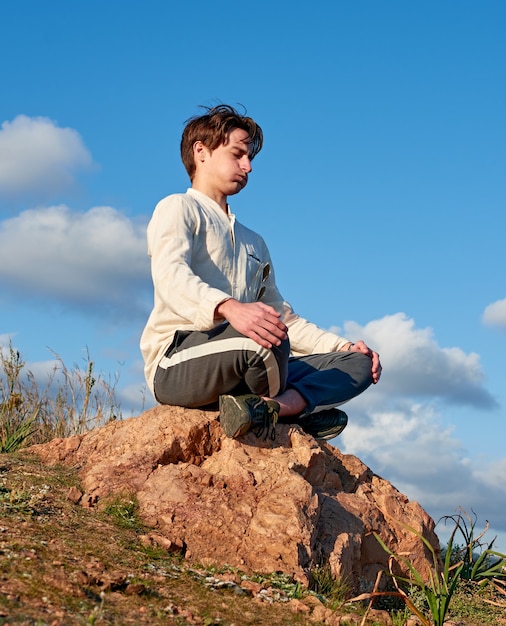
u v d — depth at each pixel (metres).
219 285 4.28
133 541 3.17
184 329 4.13
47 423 6.08
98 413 6.35
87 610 2.36
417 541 4.14
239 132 4.43
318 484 4.02
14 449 5.02
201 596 2.77
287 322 4.91
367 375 4.52
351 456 4.51
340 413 4.53
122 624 2.31
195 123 4.47
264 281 4.73
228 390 3.96
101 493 3.58
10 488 3.54
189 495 3.54
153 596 2.65
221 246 4.29
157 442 3.90
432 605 3.15
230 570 3.15
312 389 4.28
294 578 3.20
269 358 3.75
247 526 3.39
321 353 4.66
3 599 2.30
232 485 3.65
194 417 4.04
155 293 4.22
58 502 3.46
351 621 2.96
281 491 3.60
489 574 3.80
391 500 4.27
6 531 2.94
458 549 4.62
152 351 4.20
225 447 3.91
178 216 4.13
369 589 3.81
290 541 3.33
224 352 3.78
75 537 3.05
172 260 3.98
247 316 3.66
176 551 3.23
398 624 3.13
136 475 3.69
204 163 4.45
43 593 2.42
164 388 4.11
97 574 2.67
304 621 2.76
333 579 3.43
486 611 3.78
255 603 2.84
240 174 4.43
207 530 3.35
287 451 3.95
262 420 3.89
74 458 4.15
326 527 3.70
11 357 5.59
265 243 4.82
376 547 3.95
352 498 4.07
